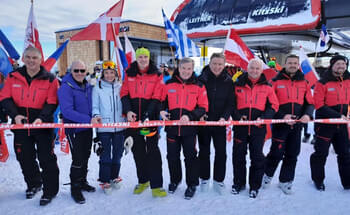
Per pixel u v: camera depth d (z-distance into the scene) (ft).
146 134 8.96
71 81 8.73
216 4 30.48
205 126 9.49
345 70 9.64
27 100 8.38
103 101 9.22
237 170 9.77
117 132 9.51
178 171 9.76
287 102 9.67
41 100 8.55
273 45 32.96
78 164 8.88
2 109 9.51
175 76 9.21
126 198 9.24
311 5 24.32
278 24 25.91
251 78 9.32
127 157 13.93
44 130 8.57
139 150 9.53
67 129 8.79
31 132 8.44
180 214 8.14
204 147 9.74
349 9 22.58
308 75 17.08
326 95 9.82
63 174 11.42
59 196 9.28
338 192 9.84
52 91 8.69
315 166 10.06
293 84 9.68
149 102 9.29
